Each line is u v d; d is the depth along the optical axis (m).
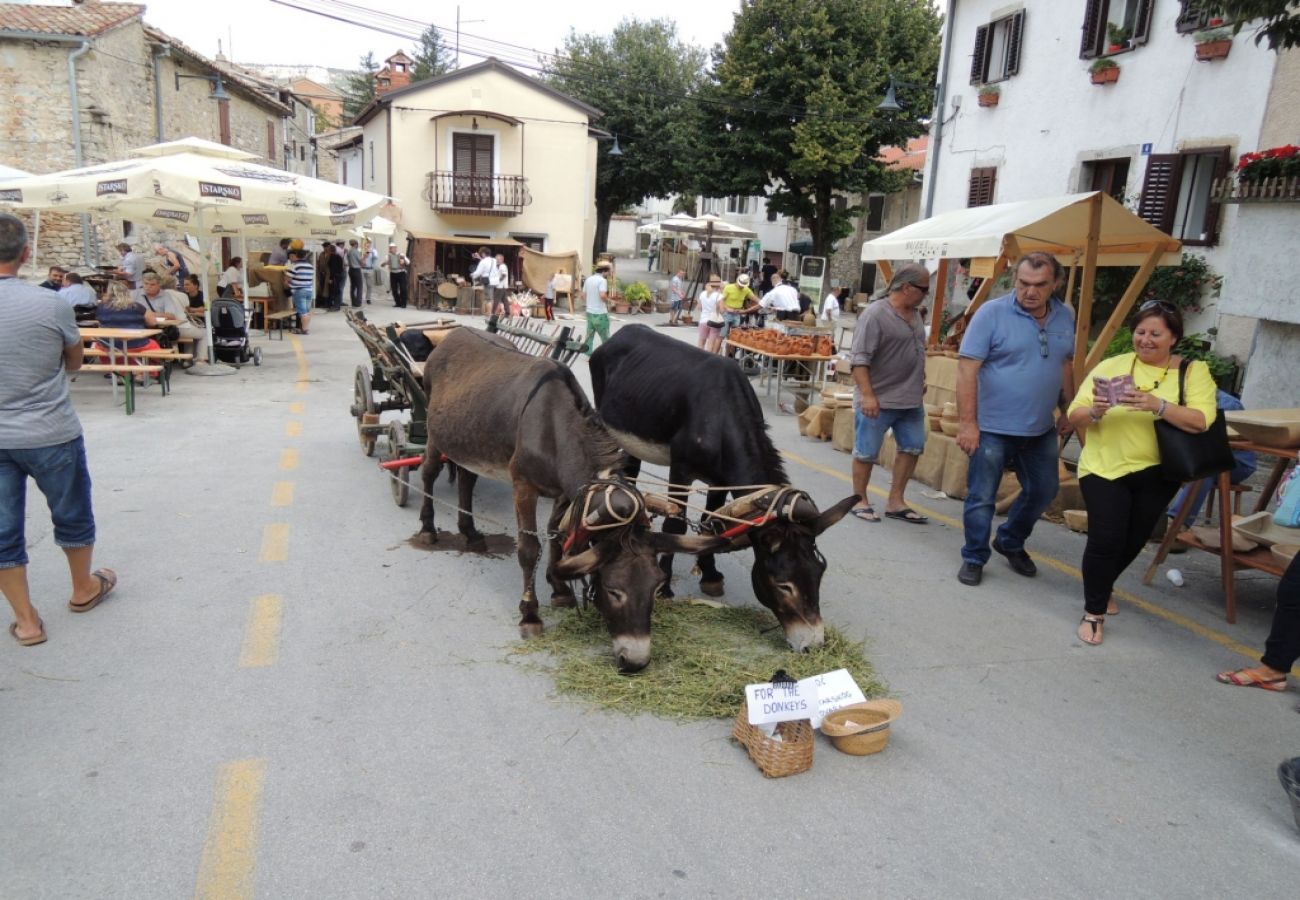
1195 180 12.52
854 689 3.79
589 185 32.19
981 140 16.70
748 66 26.33
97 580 4.61
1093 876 2.91
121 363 10.37
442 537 5.93
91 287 13.50
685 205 47.41
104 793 3.09
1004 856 2.98
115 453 7.67
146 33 20.45
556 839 2.96
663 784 3.29
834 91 25.56
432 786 3.21
